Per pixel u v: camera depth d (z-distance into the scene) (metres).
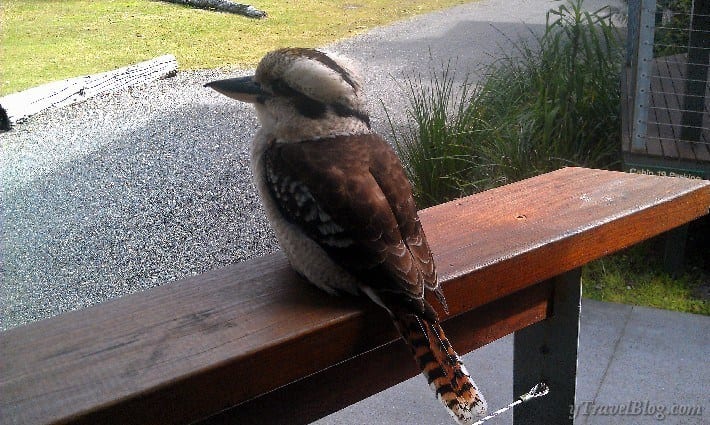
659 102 2.37
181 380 0.57
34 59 4.17
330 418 1.46
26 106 3.46
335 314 0.67
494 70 2.78
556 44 2.63
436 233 0.83
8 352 0.61
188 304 0.69
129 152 3.05
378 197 0.71
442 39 4.23
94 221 2.48
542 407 0.94
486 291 0.75
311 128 0.77
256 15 4.84
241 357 0.60
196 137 3.19
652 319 1.80
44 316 1.93
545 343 0.92
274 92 0.79
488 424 1.41
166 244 2.32
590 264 2.03
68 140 3.20
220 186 2.72
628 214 0.87
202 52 4.16
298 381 0.68
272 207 0.75
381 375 0.73
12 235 2.40
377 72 3.55
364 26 4.54
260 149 0.79
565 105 2.35
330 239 0.70
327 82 0.76
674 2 2.79
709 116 2.27
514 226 0.84
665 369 1.61
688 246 2.10
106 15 5.04
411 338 0.67
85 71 3.91
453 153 2.27
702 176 1.99
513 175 2.22
